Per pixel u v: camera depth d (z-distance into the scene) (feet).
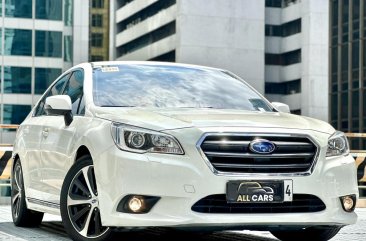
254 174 19.42
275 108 24.67
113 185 19.61
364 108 230.68
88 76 23.90
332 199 20.30
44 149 24.23
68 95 24.64
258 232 26.35
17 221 26.81
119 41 346.54
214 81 25.09
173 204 19.11
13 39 236.63
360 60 232.73
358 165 44.47
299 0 296.92
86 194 21.01
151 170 19.22
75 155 21.63
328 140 20.59
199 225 19.15
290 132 20.04
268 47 304.09
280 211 19.76
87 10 241.55
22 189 26.55
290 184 19.70
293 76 299.99
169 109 21.70
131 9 332.60
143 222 19.21
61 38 239.71
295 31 300.81
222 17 289.33
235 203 19.35
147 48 318.24
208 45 287.89
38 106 27.20
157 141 19.43
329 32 245.24
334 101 242.17
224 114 20.93
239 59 291.17
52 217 31.19
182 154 19.24
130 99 22.80
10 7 236.63
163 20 302.04
